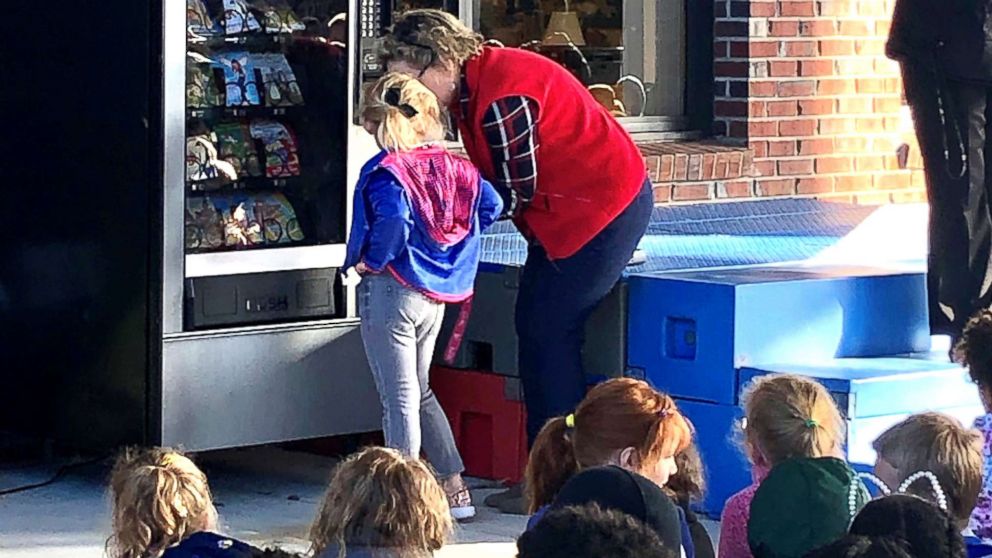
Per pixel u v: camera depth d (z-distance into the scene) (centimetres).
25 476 609
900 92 856
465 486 574
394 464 343
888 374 552
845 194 845
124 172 569
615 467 325
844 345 586
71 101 582
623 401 368
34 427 609
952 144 592
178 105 562
